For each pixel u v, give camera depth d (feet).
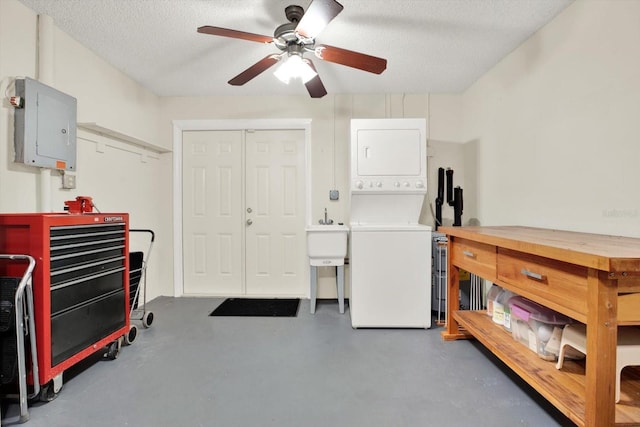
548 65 6.86
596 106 5.73
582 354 4.98
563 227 6.52
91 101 8.05
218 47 7.86
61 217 5.30
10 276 5.05
